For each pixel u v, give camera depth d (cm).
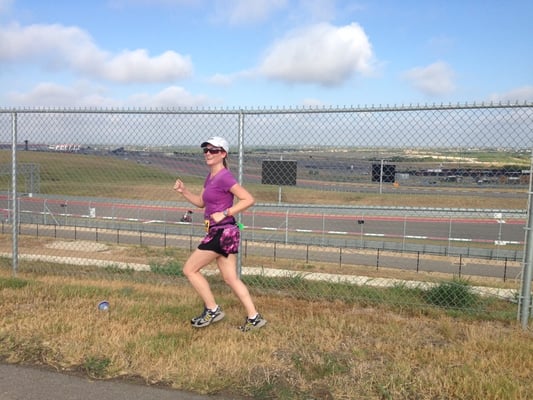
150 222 2775
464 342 422
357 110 530
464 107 495
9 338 410
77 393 330
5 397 323
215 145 421
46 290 567
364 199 1338
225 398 326
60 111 635
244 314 498
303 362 378
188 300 546
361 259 2028
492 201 852
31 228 2541
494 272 1806
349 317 497
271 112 554
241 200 423
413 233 2933
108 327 439
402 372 356
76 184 1143
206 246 432
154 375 353
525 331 465
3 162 1241
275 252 1953
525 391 329
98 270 866
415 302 586
